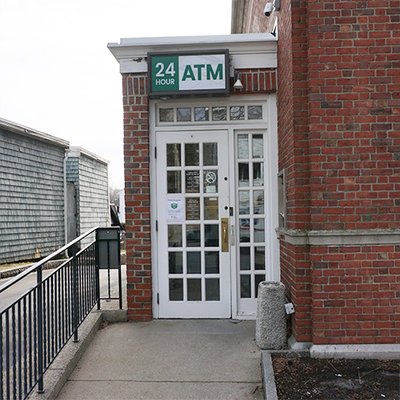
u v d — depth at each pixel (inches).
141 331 199.2
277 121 213.6
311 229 168.2
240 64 212.4
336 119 166.9
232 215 216.4
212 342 186.4
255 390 147.5
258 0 309.6
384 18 167.2
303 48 171.9
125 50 210.2
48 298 147.2
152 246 215.5
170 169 217.3
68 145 571.8
